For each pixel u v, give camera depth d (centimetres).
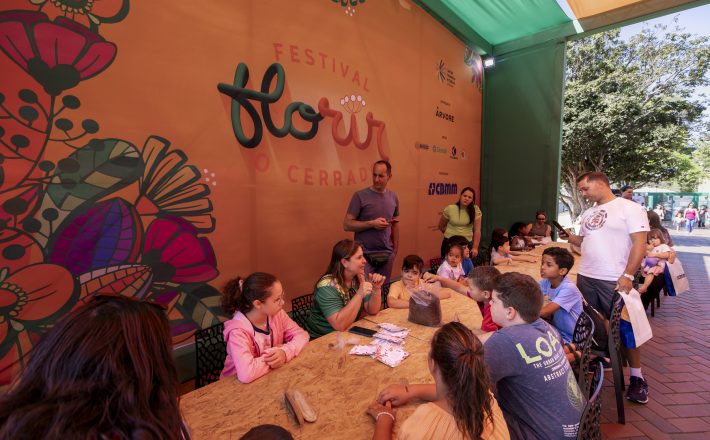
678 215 1906
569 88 1422
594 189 294
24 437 48
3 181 187
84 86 213
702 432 233
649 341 384
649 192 2211
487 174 720
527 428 130
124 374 55
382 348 175
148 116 241
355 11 407
